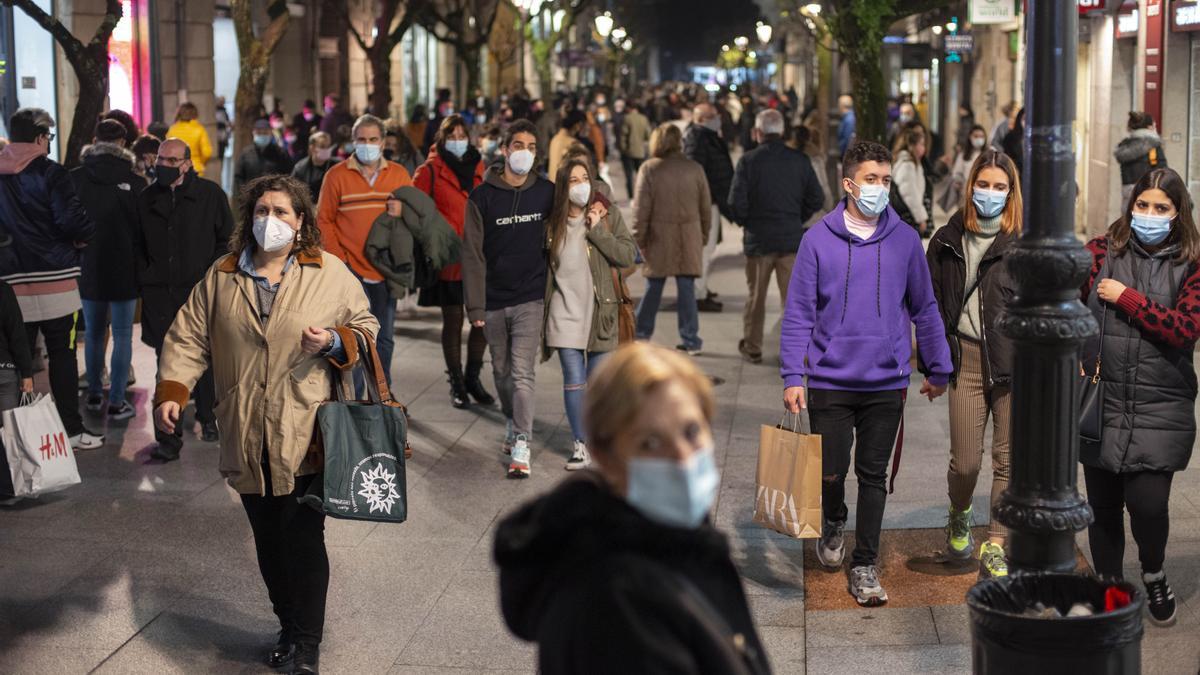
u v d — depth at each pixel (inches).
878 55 844.6
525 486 447.2
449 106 1464.1
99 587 359.3
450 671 307.3
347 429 295.9
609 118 2295.8
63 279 478.6
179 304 485.1
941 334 341.7
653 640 127.3
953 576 356.5
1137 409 308.5
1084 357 312.5
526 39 2263.8
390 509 296.4
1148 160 639.1
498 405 559.5
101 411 542.0
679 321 651.5
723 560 140.4
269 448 294.2
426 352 663.8
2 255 468.8
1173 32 831.7
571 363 455.5
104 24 668.7
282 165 888.9
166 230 483.2
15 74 906.7
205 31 1235.9
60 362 485.1
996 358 337.1
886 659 306.5
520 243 454.0
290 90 1844.2
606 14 2464.3
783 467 330.3
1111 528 321.1
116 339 529.7
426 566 373.7
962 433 349.7
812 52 2719.0
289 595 311.7
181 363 301.9
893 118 1914.4
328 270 303.6
